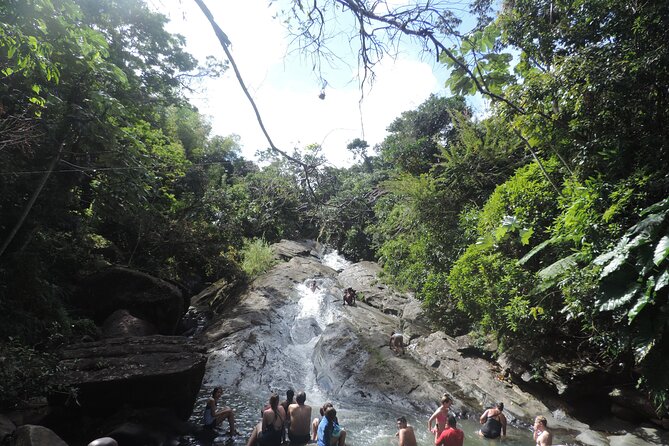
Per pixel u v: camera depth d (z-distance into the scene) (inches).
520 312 383.9
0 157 321.1
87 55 326.0
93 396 297.3
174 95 742.5
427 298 547.8
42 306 371.2
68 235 540.7
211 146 1405.0
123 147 408.2
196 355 349.4
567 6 333.4
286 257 983.0
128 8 599.5
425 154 815.1
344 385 463.8
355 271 870.4
